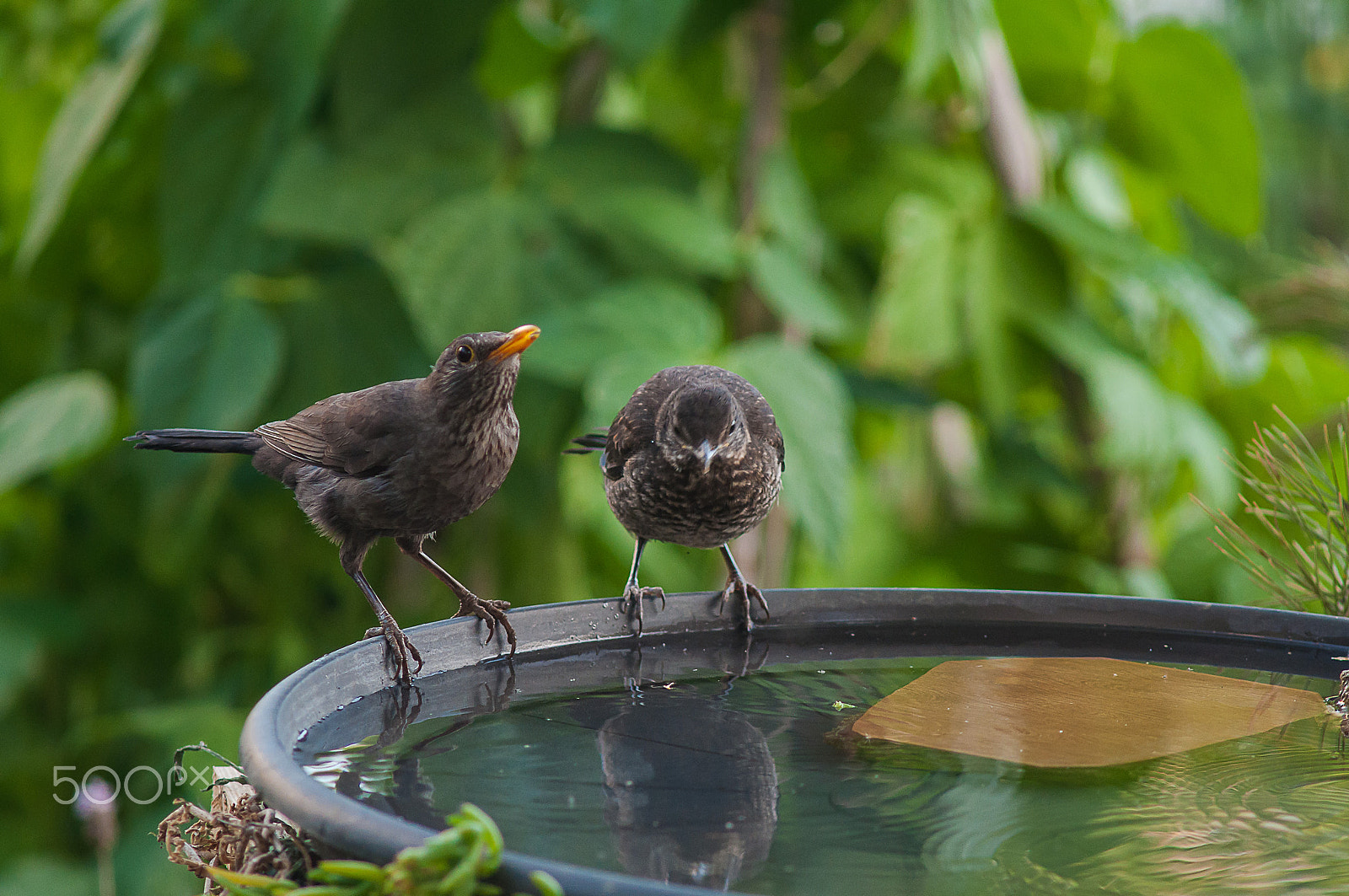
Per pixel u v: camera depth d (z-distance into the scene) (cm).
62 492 1087
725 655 474
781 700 412
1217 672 445
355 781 329
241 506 1020
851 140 1029
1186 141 1016
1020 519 1127
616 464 592
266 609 1047
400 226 872
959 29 826
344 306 915
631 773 341
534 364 780
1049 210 931
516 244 847
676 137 1103
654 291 820
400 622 977
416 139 892
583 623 480
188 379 860
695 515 567
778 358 801
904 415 1073
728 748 361
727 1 902
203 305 877
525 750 356
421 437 482
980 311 944
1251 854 287
